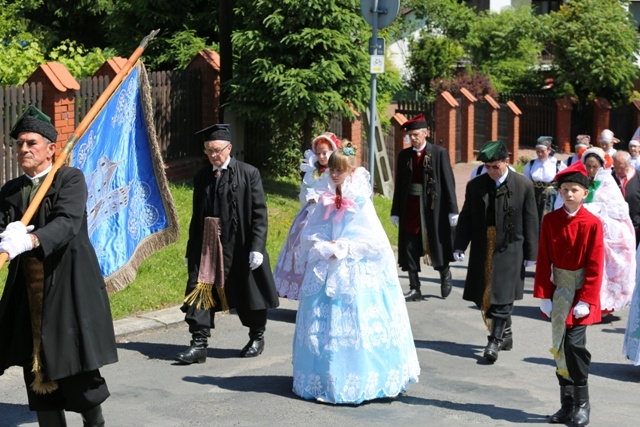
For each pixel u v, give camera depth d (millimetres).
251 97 17156
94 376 6266
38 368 6109
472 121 28750
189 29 21016
